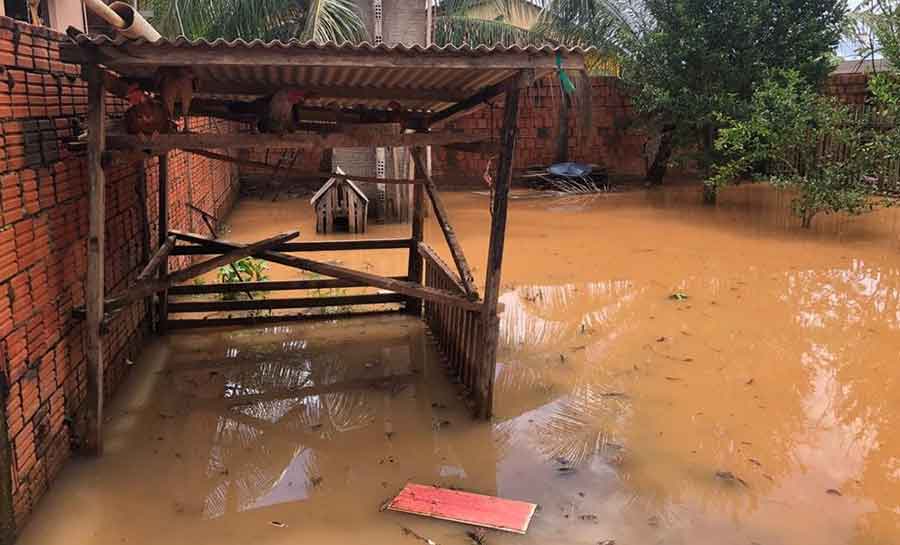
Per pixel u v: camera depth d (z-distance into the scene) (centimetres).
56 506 364
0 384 306
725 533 350
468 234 1106
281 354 597
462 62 396
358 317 689
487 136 457
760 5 1174
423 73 441
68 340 403
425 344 625
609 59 1480
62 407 395
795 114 1039
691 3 1219
